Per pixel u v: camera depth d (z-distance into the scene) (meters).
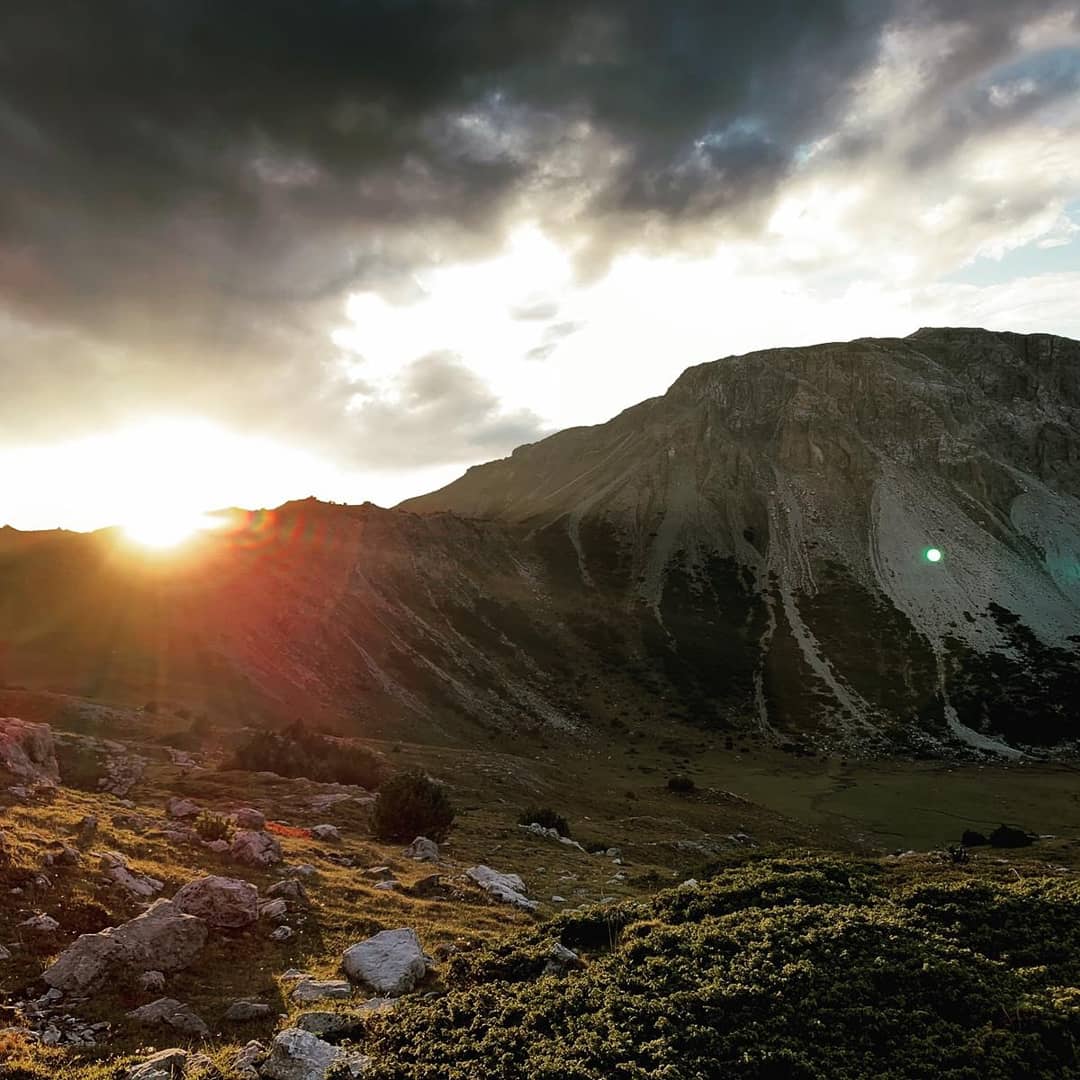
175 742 71.81
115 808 34.53
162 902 20.11
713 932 19.62
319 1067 13.74
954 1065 13.74
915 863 34.25
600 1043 14.06
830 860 30.08
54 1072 13.24
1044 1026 15.06
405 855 37.84
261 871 28.66
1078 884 24.84
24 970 16.84
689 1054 13.77
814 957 18.08
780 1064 13.55
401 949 20.69
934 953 18.58
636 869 45.12
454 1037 15.02
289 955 21.06
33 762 40.75
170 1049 14.26
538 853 45.41
